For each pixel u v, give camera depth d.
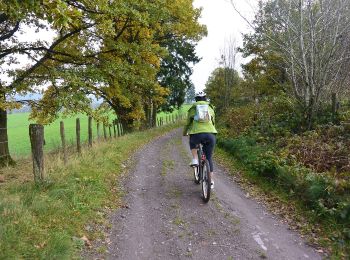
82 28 14.17
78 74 13.75
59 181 7.36
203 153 7.57
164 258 4.87
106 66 14.64
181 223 6.13
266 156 9.68
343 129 10.63
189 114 7.59
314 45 11.28
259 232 5.74
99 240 5.36
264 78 27.84
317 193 6.53
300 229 5.83
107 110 22.69
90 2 11.83
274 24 12.38
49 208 5.87
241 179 9.48
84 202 6.65
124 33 20.34
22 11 6.99
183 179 9.36
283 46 11.95
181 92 35.97
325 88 12.16
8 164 12.27
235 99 30.67
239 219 6.34
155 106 35.66
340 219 5.68
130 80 17.17
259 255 4.92
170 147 16.50
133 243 5.34
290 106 14.39
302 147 9.74
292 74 12.18
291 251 5.04
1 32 13.61
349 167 7.61
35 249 4.55
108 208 6.79
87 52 15.83
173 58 33.19
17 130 48.03
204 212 6.68
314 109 12.02
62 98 13.00
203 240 5.45
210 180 7.03
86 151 11.62
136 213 6.66
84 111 13.55
